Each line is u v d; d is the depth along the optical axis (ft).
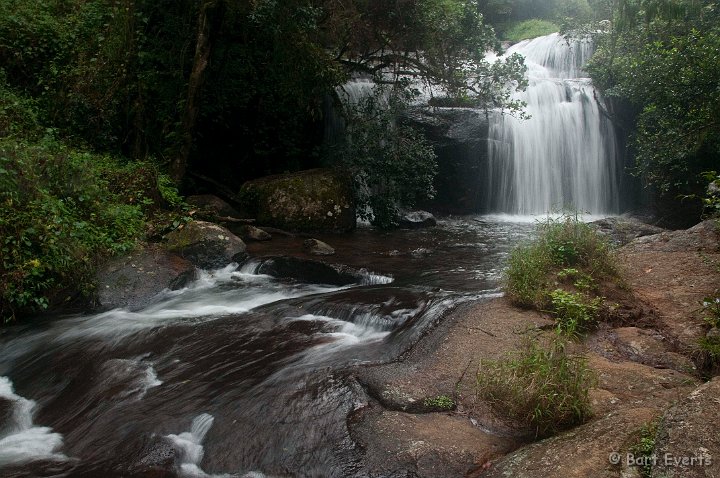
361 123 43.21
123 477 15.88
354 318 23.88
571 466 13.42
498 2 82.94
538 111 51.47
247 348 22.03
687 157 45.11
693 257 27.35
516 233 41.96
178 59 40.93
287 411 17.34
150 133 41.01
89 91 38.14
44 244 26.78
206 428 17.42
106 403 19.30
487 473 14.14
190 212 34.99
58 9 43.57
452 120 49.32
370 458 15.11
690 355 19.40
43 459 17.07
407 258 33.94
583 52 61.46
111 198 32.60
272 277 31.32
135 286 28.04
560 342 17.60
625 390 17.06
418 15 42.04
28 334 24.86
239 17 40.22
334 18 40.29
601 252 25.23
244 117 46.65
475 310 22.57
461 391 17.39
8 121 33.37
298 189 40.81
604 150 52.80
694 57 37.27
